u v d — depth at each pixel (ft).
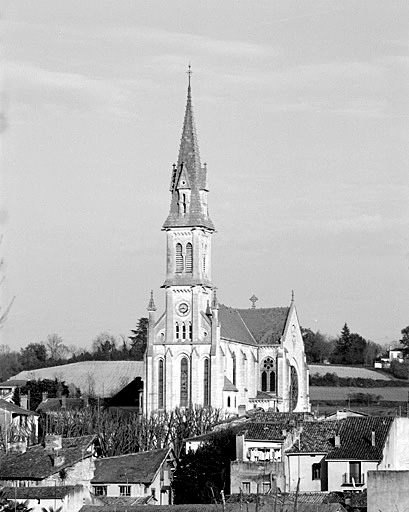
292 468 651.25
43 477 610.24
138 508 513.04
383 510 448.65
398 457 651.66
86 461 636.48
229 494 651.25
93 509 520.83
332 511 496.23
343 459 639.35
